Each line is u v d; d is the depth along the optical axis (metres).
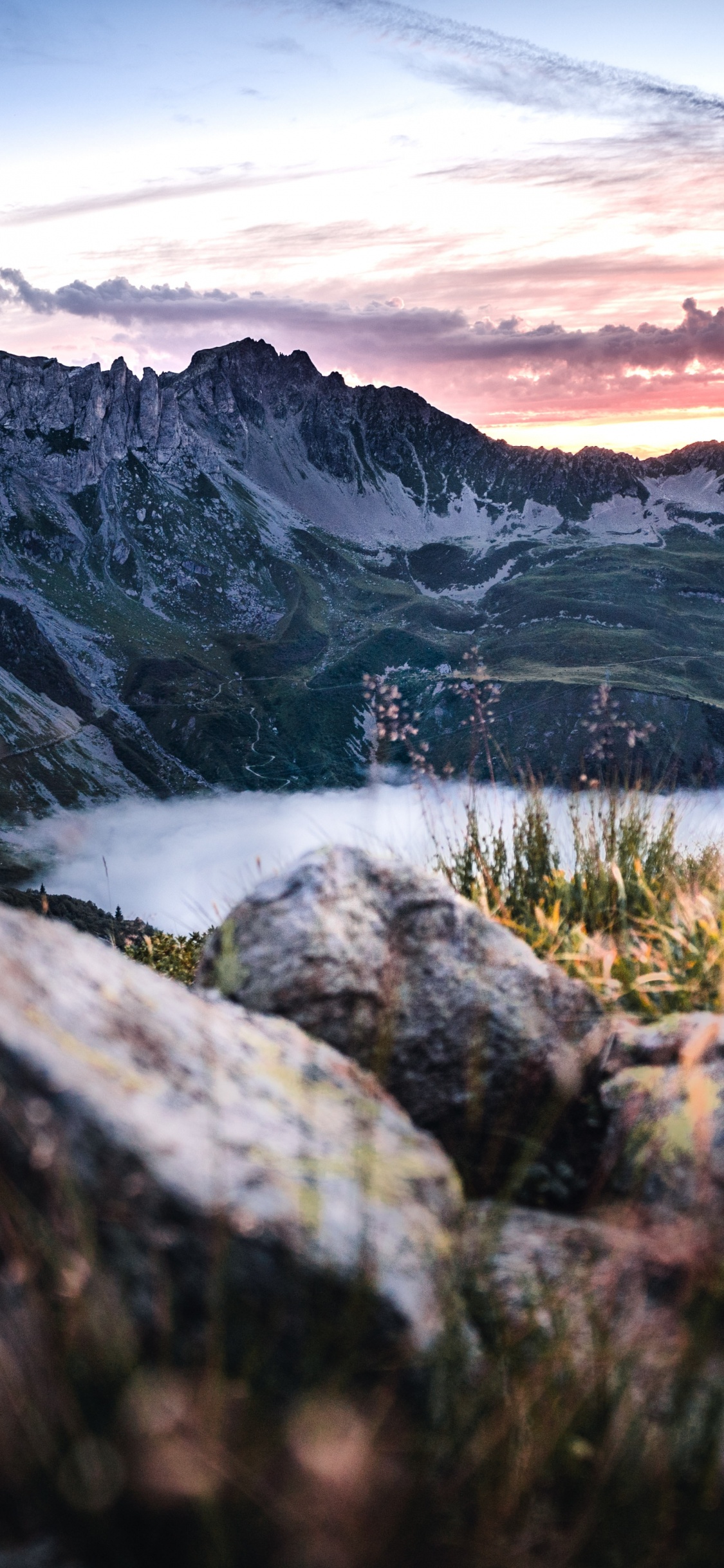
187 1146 2.05
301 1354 1.85
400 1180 2.45
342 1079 2.90
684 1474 1.84
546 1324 2.20
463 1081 3.30
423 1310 1.99
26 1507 1.62
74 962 2.59
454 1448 1.79
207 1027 2.75
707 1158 2.71
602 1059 3.49
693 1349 1.92
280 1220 1.96
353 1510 1.54
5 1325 1.73
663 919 4.73
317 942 3.36
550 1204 3.08
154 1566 1.58
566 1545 1.68
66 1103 1.91
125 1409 1.59
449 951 3.55
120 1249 1.84
